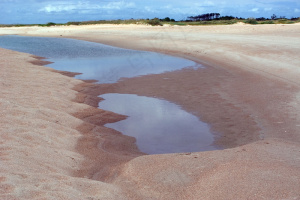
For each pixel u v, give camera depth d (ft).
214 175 13.12
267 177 12.57
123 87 33.55
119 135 20.57
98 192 12.21
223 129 21.27
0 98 23.41
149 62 48.75
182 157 15.20
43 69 41.22
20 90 27.68
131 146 18.84
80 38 97.45
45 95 27.14
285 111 23.58
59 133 18.95
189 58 51.19
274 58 43.04
